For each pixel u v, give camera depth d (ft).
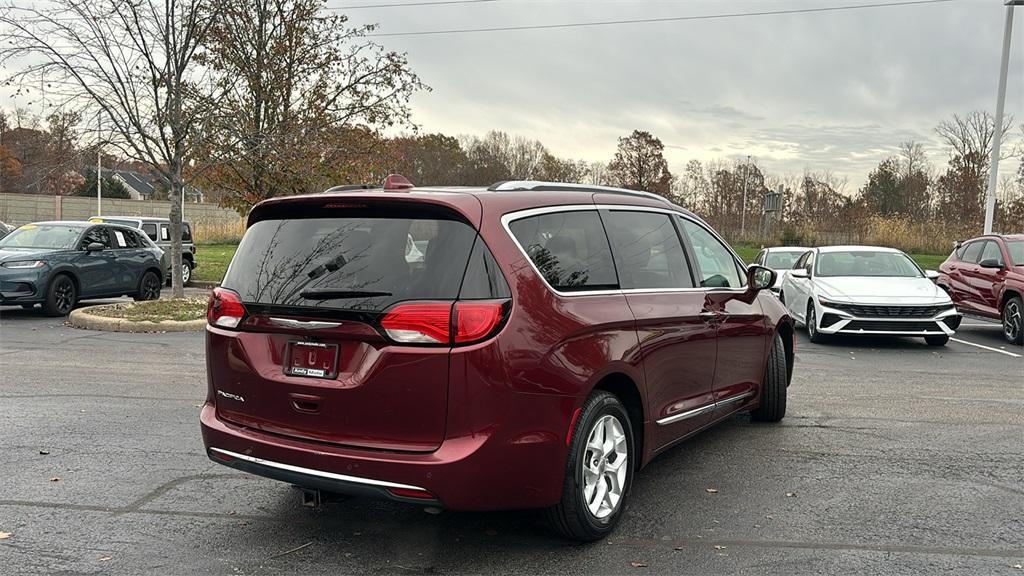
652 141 255.29
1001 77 69.31
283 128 56.03
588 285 13.52
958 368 32.19
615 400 13.61
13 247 47.37
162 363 30.45
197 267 80.33
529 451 11.85
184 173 50.01
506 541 13.32
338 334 11.80
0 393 24.56
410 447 11.46
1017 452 19.03
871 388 27.32
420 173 289.94
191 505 14.88
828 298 38.63
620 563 12.44
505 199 12.76
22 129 54.60
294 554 12.69
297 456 12.09
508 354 11.55
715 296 17.44
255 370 12.63
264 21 59.62
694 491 15.94
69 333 38.96
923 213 157.79
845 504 15.23
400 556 12.66
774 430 21.02
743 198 247.91
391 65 64.03
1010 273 41.01
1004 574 12.10
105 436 19.61
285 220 13.28
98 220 66.39
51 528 13.69
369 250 12.12
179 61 46.37
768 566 12.35
